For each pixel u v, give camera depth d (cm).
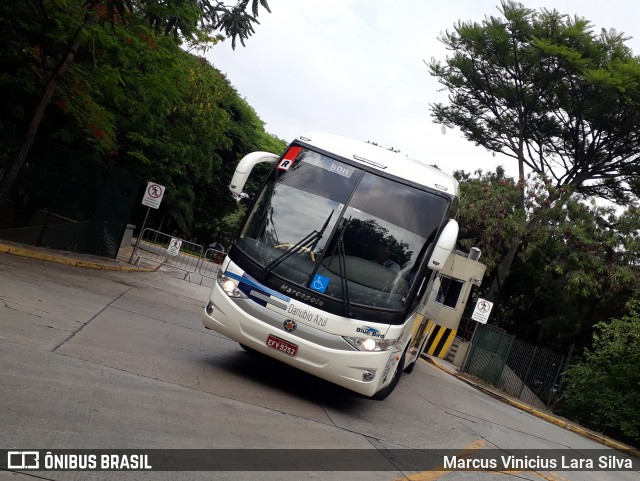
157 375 803
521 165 3588
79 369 722
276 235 913
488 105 3628
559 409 2259
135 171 2806
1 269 1222
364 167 941
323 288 883
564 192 3284
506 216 3294
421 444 908
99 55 1638
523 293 3434
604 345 2156
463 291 2891
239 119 5444
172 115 2952
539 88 3394
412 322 1045
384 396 1146
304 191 933
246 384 914
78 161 1834
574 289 2888
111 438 544
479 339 2552
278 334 881
